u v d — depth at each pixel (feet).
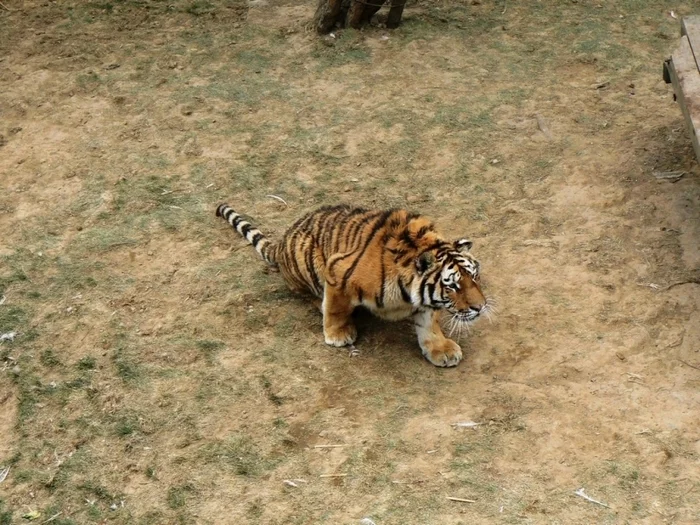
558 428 19.03
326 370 21.08
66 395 20.53
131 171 29.55
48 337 22.38
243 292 23.88
